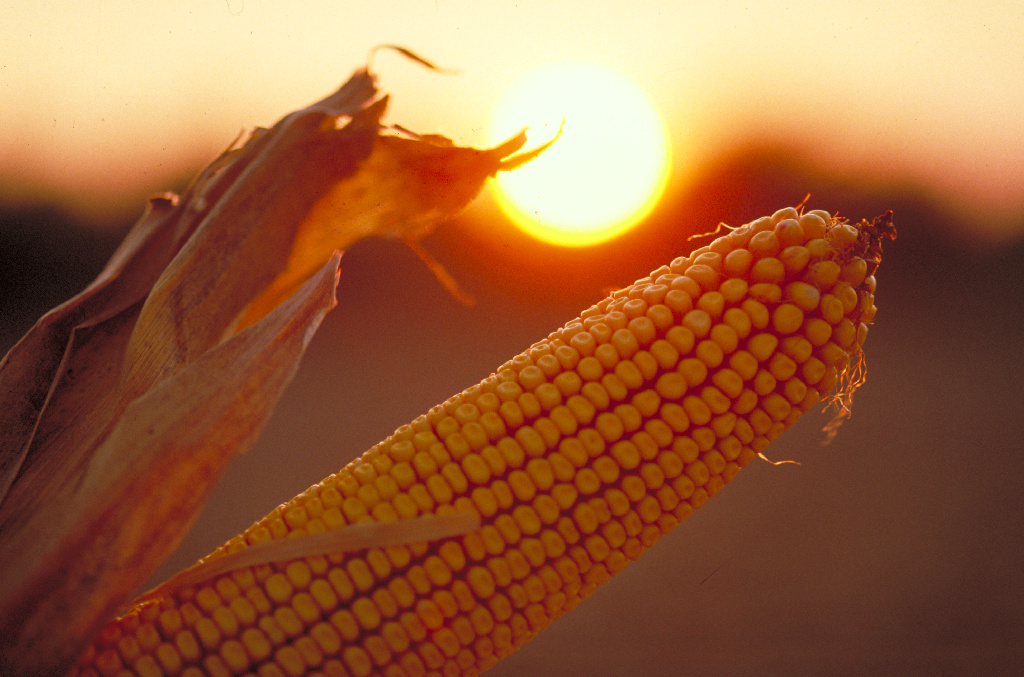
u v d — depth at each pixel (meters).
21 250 2.68
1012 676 0.74
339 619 0.39
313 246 0.42
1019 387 1.92
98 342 0.43
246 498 1.19
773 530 1.10
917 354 2.40
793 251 0.39
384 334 2.58
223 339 0.41
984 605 0.89
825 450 1.46
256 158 0.42
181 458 0.38
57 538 0.38
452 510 0.39
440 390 1.88
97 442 0.42
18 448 0.42
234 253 0.42
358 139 0.42
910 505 1.18
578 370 0.39
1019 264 3.35
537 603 0.40
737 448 0.40
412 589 0.39
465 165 0.43
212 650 0.39
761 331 0.39
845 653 0.80
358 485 0.39
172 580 0.39
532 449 0.39
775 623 0.86
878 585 0.94
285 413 1.70
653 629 0.86
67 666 0.38
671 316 0.39
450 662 0.39
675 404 0.39
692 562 1.02
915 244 3.34
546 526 0.39
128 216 2.75
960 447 1.46
